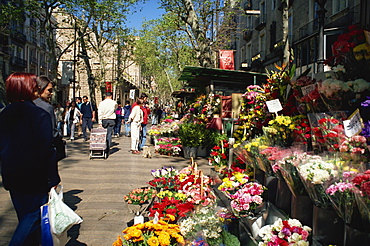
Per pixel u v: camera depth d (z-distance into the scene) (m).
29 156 2.74
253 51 28.98
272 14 24.45
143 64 40.38
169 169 5.07
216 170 5.91
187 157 9.55
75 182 6.50
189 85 14.16
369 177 2.08
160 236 2.78
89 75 26.16
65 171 7.53
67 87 43.72
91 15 21.80
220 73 9.46
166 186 4.52
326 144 2.83
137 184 6.38
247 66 30.47
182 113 21.36
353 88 2.93
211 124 9.52
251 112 5.88
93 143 9.26
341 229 2.53
